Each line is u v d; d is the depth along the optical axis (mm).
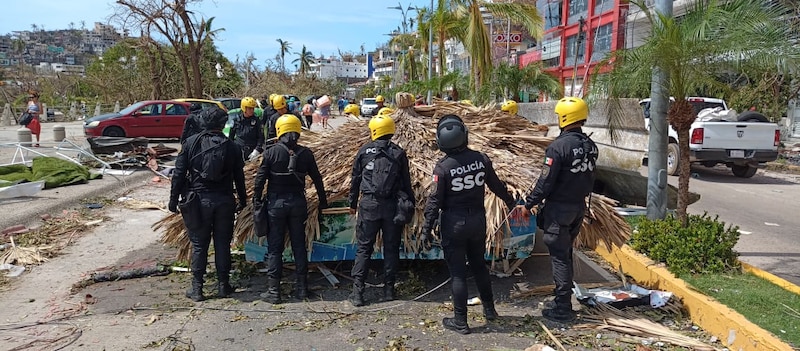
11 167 11312
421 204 5473
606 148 11352
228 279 5391
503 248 5469
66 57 160875
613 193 8000
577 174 4477
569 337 4375
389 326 4637
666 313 4746
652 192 6660
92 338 4398
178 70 38438
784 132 21859
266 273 6027
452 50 61250
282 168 5051
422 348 4215
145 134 20297
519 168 5656
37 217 8359
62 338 4383
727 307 4398
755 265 6270
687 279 5094
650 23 5816
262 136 9648
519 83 22156
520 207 4895
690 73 5469
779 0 5582
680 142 5805
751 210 9508
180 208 5047
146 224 8281
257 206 5086
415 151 5895
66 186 10953
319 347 4246
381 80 69188
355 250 5594
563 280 4609
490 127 6535
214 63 44219
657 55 5348
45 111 36875
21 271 6074
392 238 5102
